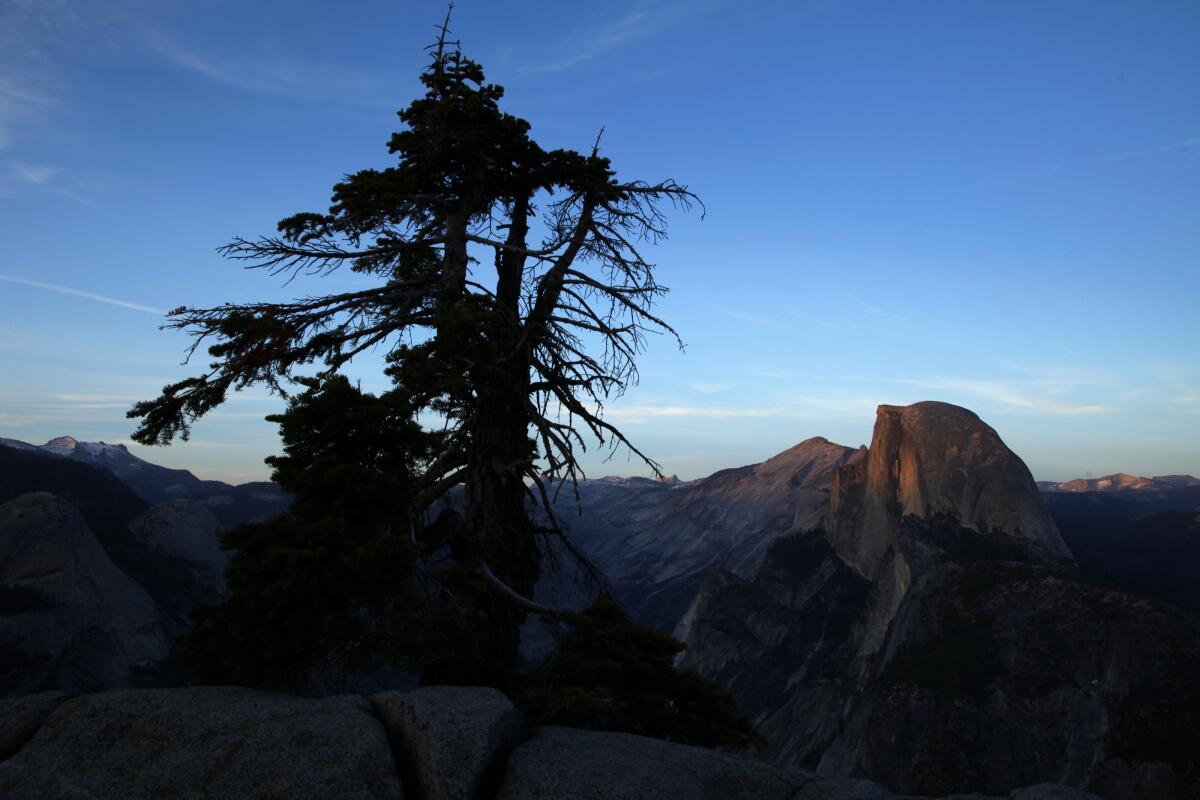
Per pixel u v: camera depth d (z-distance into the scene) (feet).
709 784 24.25
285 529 30.73
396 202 44.86
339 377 33.40
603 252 51.34
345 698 26.45
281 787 22.22
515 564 46.93
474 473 47.83
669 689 39.19
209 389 40.98
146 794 22.25
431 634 35.73
